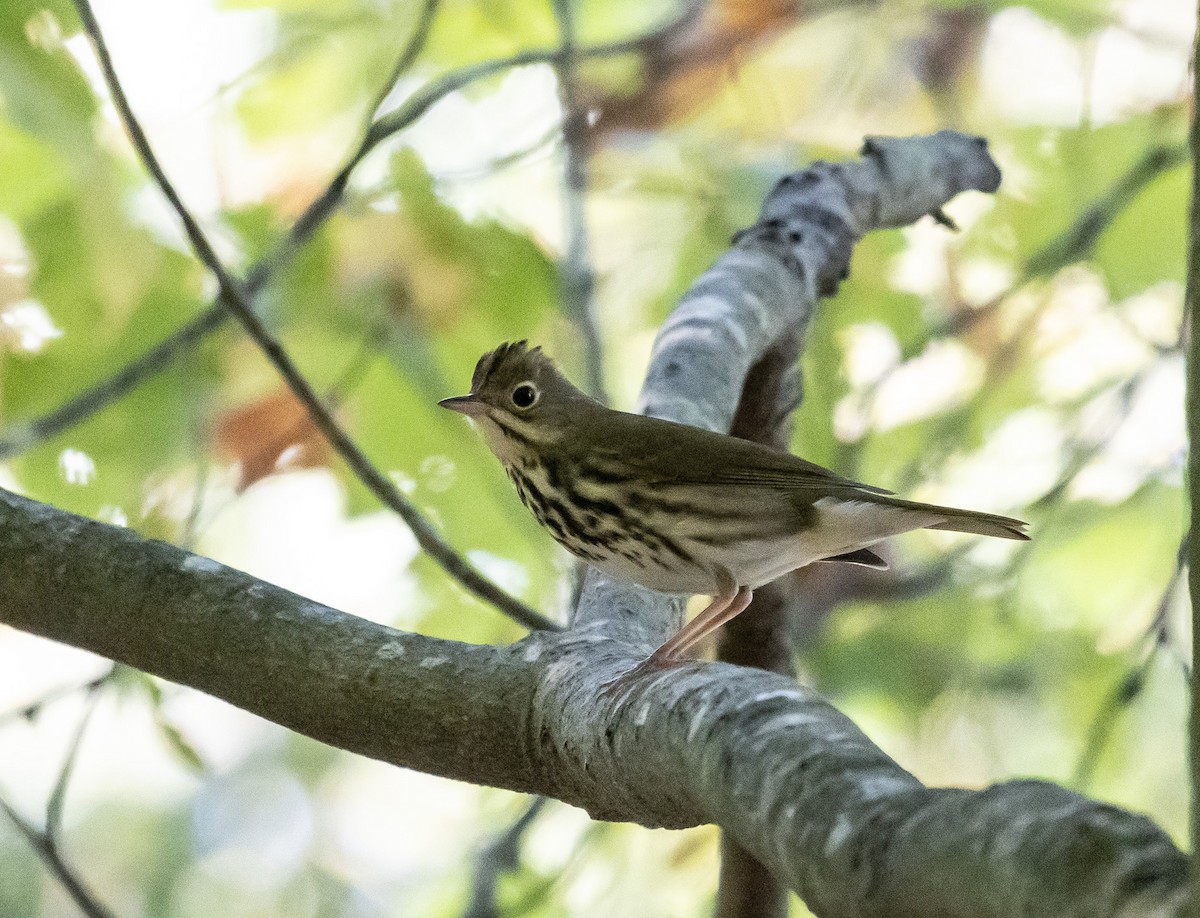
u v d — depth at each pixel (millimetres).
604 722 6355
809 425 13719
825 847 4539
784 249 10891
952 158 12141
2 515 7602
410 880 18844
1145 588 13805
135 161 12594
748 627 10734
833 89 15453
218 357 12227
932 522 9086
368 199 12375
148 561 7520
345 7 13617
